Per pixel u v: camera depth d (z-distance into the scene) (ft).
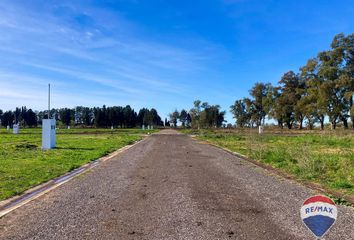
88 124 550.36
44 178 38.93
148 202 27.91
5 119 487.20
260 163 54.90
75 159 57.57
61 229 20.95
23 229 20.94
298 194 31.32
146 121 537.24
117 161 56.80
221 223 22.29
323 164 45.78
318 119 265.34
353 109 201.36
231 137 134.62
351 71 219.61
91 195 30.50
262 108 352.08
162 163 53.78
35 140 112.16
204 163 54.13
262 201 28.48
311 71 235.20
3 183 35.47
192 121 366.63
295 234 20.16
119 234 20.08
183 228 21.24
